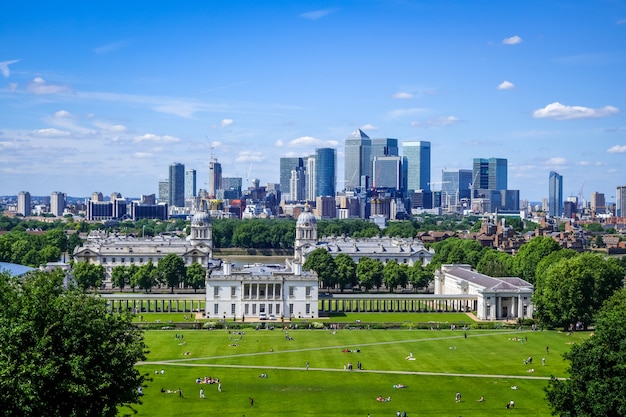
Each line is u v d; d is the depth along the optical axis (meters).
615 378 178.00
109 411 169.62
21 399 150.25
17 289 178.38
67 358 164.00
